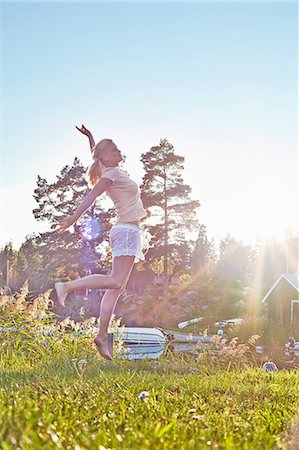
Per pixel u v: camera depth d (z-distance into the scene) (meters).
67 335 10.91
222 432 3.31
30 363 9.66
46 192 54.94
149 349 17.61
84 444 2.69
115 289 6.32
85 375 6.83
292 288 41.84
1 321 10.69
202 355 10.10
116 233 6.11
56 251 53.22
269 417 4.14
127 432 3.09
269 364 10.16
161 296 55.50
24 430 2.74
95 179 6.31
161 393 5.17
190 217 54.94
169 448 2.75
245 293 53.06
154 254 54.72
